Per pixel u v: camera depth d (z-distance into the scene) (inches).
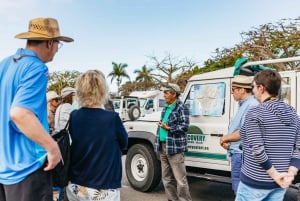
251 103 132.4
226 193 222.4
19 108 71.1
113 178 96.2
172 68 1346.0
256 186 92.7
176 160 176.7
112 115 98.0
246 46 687.7
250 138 91.6
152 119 220.7
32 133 71.5
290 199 203.2
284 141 91.5
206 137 189.9
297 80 163.2
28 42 83.7
